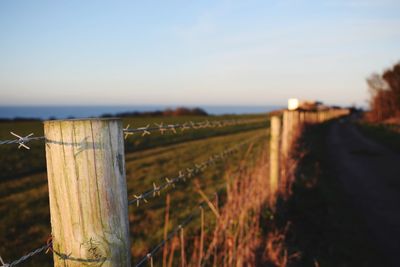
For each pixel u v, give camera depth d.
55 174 1.07
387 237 4.38
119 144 1.13
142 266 3.51
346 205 5.65
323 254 3.72
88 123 1.06
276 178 4.77
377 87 30.77
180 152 14.51
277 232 3.80
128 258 1.18
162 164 11.36
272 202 4.60
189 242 3.93
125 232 1.17
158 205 5.92
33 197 7.23
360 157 11.30
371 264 3.63
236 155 10.41
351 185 7.20
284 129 5.93
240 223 3.29
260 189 4.41
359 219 5.00
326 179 7.30
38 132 22.25
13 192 7.92
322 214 4.92
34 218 5.80
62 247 1.10
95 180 1.08
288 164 5.83
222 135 23.03
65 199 1.07
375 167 9.37
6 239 4.87
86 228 1.08
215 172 8.48
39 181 9.14
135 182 8.45
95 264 1.10
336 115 41.03
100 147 1.08
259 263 3.22
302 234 4.14
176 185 7.36
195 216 4.96
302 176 6.49
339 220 4.82
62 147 1.05
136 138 18.17
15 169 10.73
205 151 14.69
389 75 29.41
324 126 24.23
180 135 21.27
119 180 1.13
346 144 15.03
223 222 3.21
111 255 1.12
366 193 6.56
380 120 30.17
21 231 5.20
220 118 48.97
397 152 12.41
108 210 1.11
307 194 5.65
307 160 8.57
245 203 3.66
